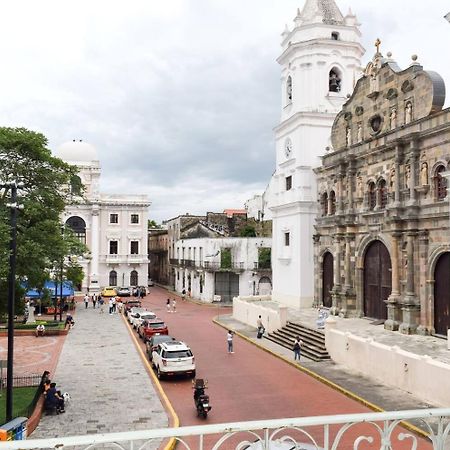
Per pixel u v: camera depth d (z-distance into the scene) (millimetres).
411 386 21562
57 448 5371
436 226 28500
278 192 47938
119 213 78438
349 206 37219
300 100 44312
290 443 7656
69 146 77125
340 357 27578
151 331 34469
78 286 74562
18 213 22391
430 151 29125
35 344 33906
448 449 14188
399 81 32406
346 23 44781
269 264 62469
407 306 30047
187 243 72250
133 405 20250
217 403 21250
